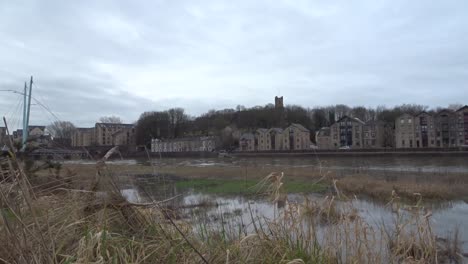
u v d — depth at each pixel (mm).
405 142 84812
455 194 16672
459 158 57781
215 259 2879
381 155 68875
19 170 2256
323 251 3482
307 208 4020
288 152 83625
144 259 2525
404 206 5051
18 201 2373
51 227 2547
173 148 109125
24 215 2455
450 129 80188
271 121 120562
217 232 3730
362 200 15156
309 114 125312
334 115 123562
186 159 74812
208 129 119500
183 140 109250
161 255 2730
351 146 92938
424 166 42500
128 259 2500
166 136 113062
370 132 93750
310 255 3379
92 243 2473
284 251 3279
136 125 110875
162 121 114188
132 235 2953
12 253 2125
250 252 3137
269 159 70000
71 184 3262
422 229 4090
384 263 3623
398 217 4578
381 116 111000
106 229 2771
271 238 3547
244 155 88000
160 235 2965
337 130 97750
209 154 91000
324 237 3680
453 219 11461
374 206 12812
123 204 3021
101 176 3117
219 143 109625
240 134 116625
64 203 2977
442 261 6293
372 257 3566
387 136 94875
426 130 82562
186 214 4676
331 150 77000
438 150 66000
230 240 3582
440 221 11094
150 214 3258
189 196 16094
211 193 17203
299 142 103125
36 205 2676
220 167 40188
